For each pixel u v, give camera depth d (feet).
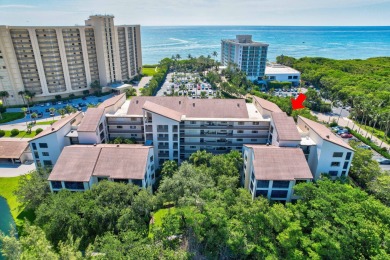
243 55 554.46
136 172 172.55
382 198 168.55
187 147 238.07
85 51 444.14
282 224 136.77
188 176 170.19
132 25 542.98
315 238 131.54
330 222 135.44
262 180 164.35
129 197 151.74
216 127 227.61
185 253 127.75
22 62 389.19
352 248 125.70
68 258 115.24
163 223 143.43
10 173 226.38
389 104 333.21
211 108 239.09
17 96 396.98
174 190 159.12
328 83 462.60
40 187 169.58
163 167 195.83
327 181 157.17
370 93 366.02
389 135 299.38
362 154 197.06
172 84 533.96
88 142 207.92
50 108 356.79
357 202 145.69
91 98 444.55
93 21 446.60
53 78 421.18
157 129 216.33
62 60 419.74
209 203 143.64
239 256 135.74
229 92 453.58
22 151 242.58
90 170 173.27
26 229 130.00
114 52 481.87
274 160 171.12
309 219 141.59
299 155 174.29
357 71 581.53
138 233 136.26
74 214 144.25
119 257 116.16
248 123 227.81
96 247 137.90
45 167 194.08
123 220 140.26
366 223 128.47
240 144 234.79
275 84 521.24
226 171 184.03
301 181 166.09
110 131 236.84
